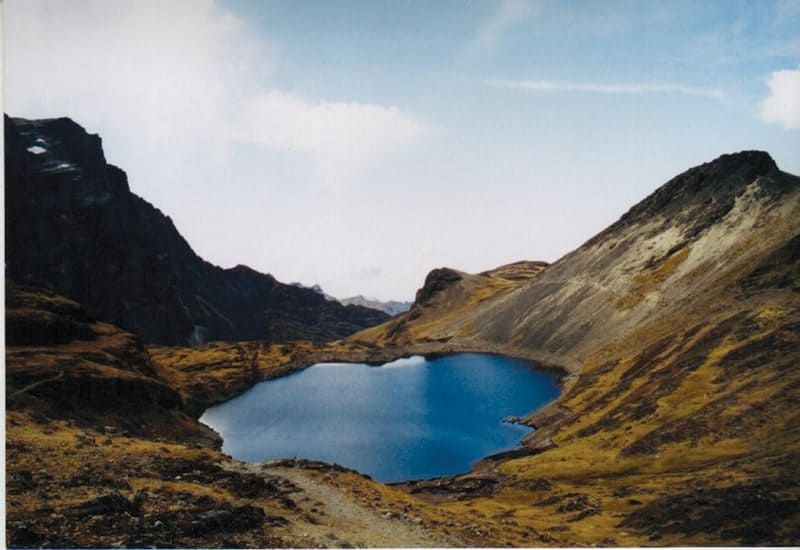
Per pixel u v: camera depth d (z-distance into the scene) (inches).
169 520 1299.2
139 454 1935.3
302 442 5098.4
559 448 4119.1
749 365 4065.0
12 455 1711.4
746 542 1903.3
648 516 2295.8
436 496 3427.7
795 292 5059.1
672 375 4493.1
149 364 5378.9
